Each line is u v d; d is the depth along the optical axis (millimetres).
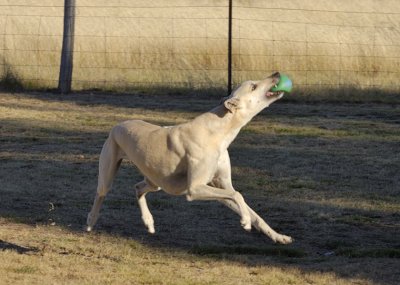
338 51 23141
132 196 10656
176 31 24859
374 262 8023
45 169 12094
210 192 7379
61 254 8133
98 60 22578
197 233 9070
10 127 15344
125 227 9273
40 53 22438
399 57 22891
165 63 22750
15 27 24125
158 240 8781
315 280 7406
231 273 7586
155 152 7629
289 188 11164
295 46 23375
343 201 10469
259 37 24469
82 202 10336
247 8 29656
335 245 8641
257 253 8344
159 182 7750
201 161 7430
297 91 19750
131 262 7891
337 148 13820
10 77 20766
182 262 7957
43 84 21047
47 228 9156
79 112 17156
